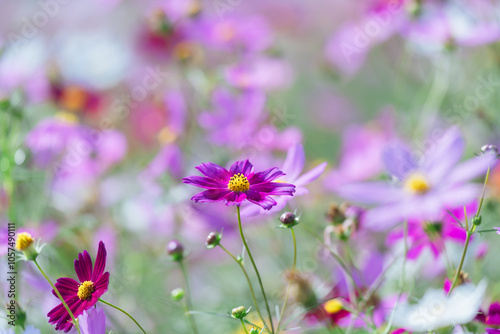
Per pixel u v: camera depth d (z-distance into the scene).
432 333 1.13
